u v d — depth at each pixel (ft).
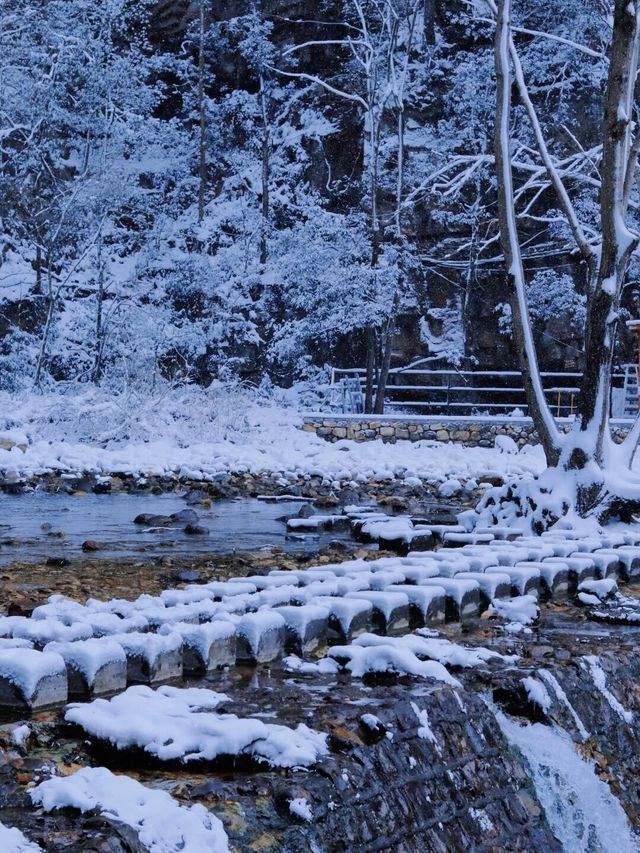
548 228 94.38
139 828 9.09
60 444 62.80
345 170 105.60
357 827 10.57
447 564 22.59
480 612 21.33
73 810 9.55
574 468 35.17
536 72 96.63
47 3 104.42
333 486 57.47
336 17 108.58
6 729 11.87
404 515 45.68
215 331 97.09
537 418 36.19
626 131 35.14
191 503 49.32
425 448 73.51
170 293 101.04
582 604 22.91
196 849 9.04
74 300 101.65
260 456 65.72
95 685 14.05
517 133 97.66
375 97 97.09
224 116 112.37
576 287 97.35
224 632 16.03
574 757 14.46
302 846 9.78
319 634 17.35
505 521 35.60
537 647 17.49
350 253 89.15
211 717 11.93
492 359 98.63
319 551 31.30
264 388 98.02
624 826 14.42
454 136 99.19
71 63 101.09
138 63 109.29
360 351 100.83
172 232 106.11
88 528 38.32
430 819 11.52
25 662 13.21
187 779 10.79
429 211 98.99
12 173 102.12
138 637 15.08
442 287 99.86
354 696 13.93
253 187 109.09
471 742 13.20
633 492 34.22
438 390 98.48
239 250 102.47
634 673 17.29
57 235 93.76
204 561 29.25
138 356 82.43
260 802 10.15
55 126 101.71
